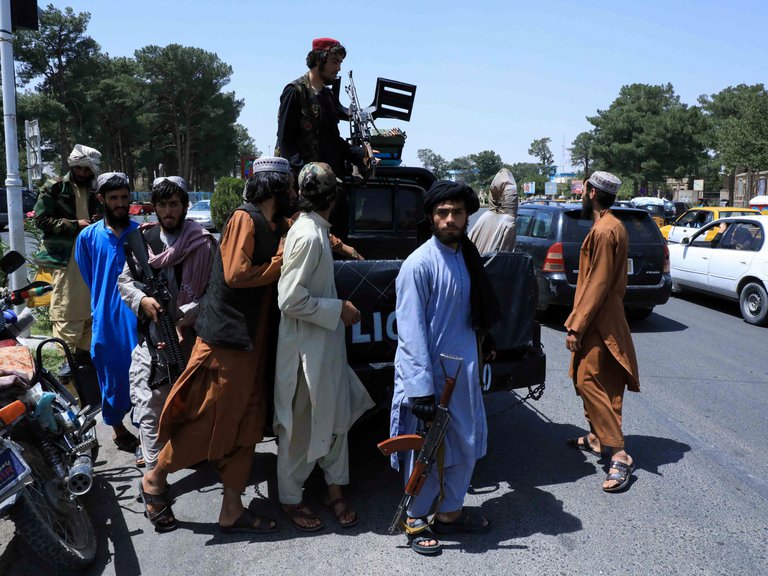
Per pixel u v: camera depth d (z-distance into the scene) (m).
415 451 3.16
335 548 3.19
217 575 2.96
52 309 5.12
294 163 4.39
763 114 37.81
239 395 3.16
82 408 3.92
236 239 3.07
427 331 3.11
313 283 3.18
